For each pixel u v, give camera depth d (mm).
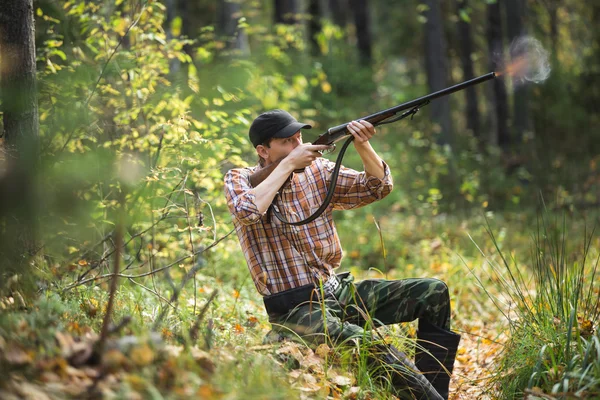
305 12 27078
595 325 5633
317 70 18547
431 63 24812
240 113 7914
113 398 3482
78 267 6617
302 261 5496
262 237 5500
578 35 31516
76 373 3670
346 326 5238
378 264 12164
